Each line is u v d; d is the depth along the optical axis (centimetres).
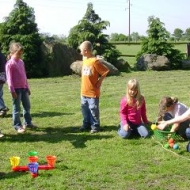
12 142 430
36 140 439
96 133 466
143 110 453
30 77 1110
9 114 588
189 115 359
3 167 347
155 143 418
